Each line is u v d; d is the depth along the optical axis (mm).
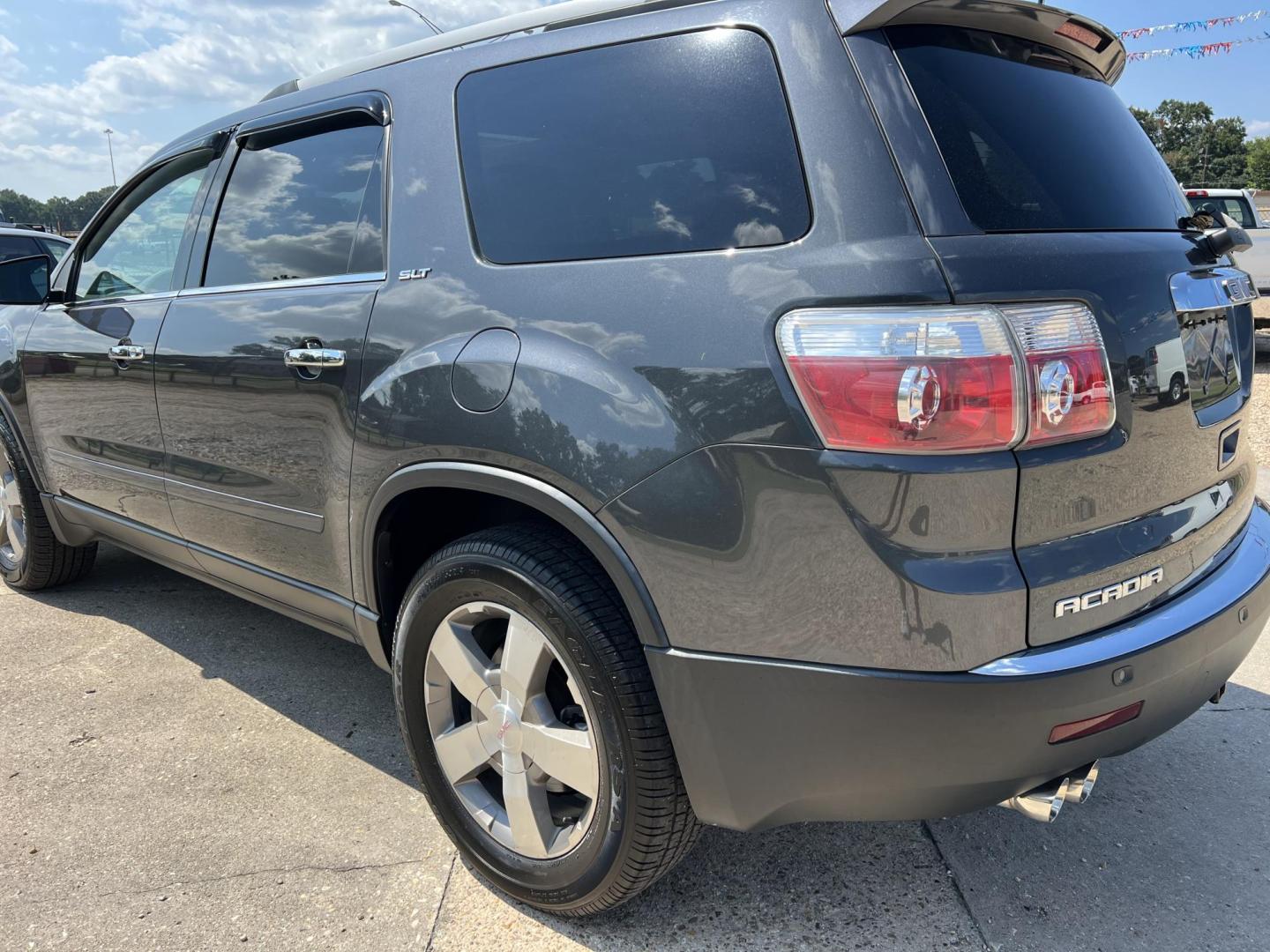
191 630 3607
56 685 3135
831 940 1938
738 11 1729
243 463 2533
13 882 2135
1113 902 2035
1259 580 1868
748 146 1656
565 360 1730
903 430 1411
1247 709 2871
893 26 1617
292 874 2158
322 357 2193
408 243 2111
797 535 1498
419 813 2406
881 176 1518
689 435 1573
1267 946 1892
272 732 2822
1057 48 1895
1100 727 1559
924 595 1433
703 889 2102
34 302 3719
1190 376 1758
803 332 1482
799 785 1619
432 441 1928
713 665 1610
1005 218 1549
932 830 2309
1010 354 1414
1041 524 1495
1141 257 1677
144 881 2139
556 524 1911
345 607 2336
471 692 2006
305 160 2490
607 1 1931
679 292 1643
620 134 1831
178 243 2885
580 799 2041
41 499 3658
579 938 1952
